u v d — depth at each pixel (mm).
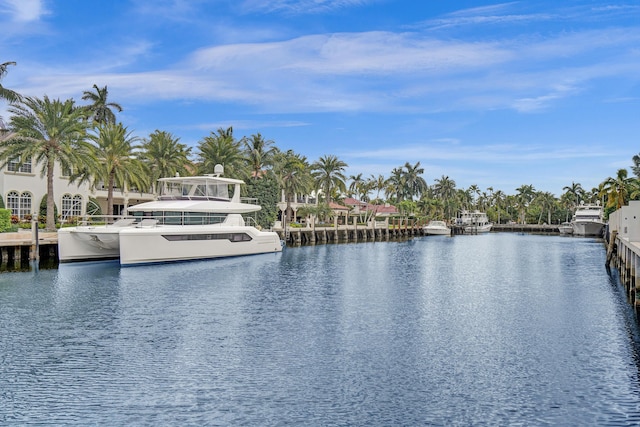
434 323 20406
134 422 11109
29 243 36094
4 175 49000
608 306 24328
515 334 18672
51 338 17516
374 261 47812
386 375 14125
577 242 91062
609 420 11312
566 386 13352
